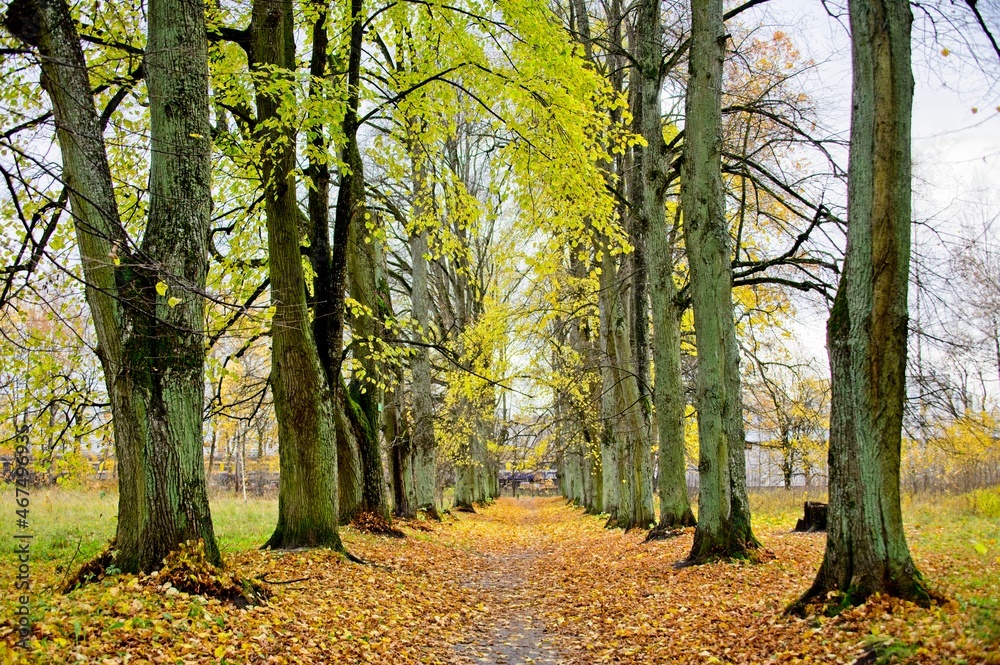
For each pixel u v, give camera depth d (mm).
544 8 10266
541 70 11039
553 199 13156
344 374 17250
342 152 13086
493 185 12977
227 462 43406
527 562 15805
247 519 17562
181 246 7203
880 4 6480
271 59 9992
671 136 17672
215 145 11297
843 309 6766
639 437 17984
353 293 16094
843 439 6738
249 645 5805
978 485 20828
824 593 6742
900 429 6523
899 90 6441
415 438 22219
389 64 14656
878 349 6477
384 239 14047
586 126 12055
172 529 7078
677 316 14562
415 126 12758
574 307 19734
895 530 6441
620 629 8133
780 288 16641
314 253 12242
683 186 11672
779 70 14258
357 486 15008
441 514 24500
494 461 38094
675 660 6621
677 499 14805
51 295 7277
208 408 12281
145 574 6895
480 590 11734
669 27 14422
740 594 8562
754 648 6320
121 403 7125
